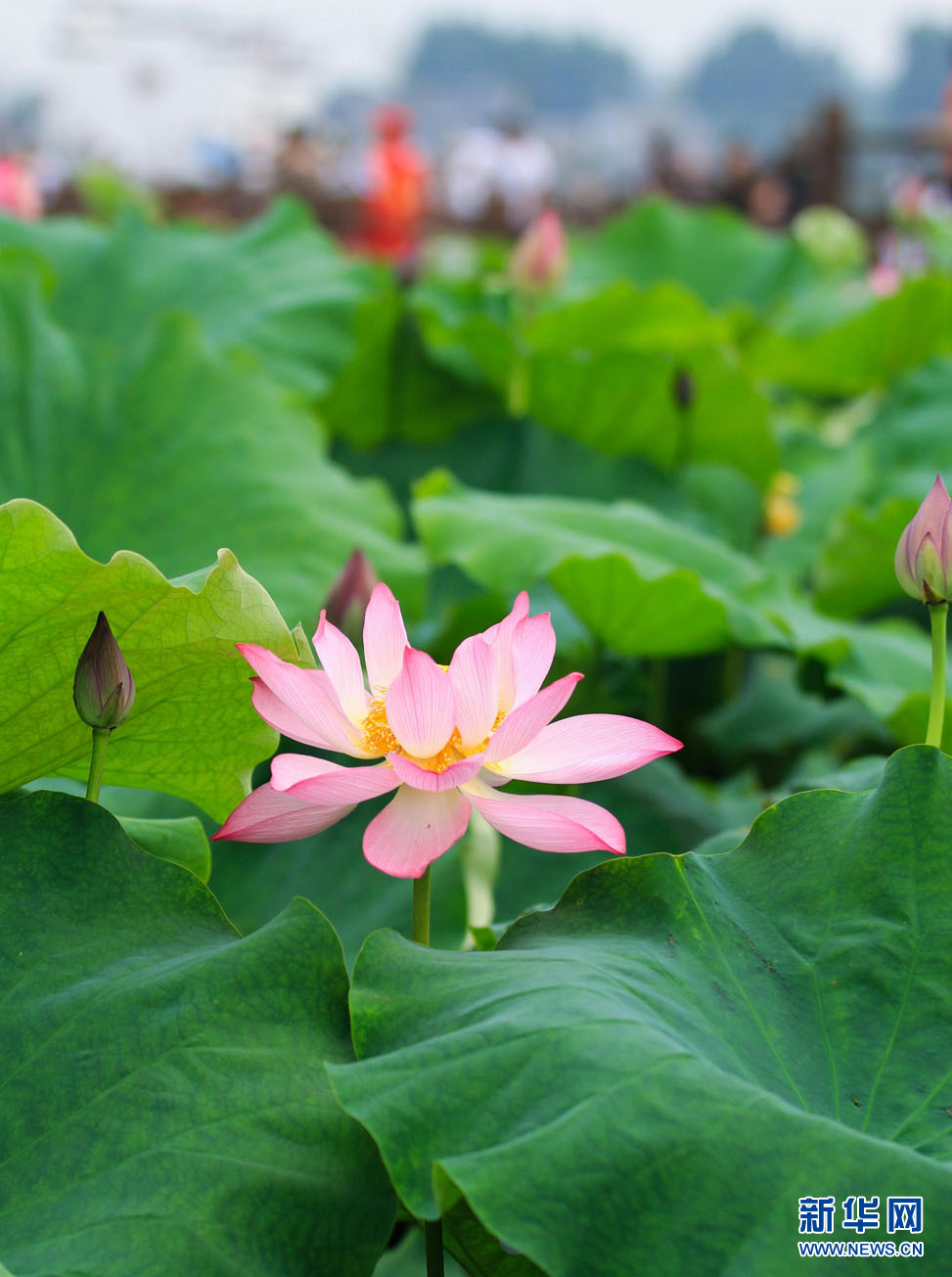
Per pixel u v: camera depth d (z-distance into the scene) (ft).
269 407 7.17
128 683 3.79
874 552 7.77
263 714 3.70
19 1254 3.33
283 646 3.95
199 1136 3.44
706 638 5.75
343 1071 3.39
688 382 8.68
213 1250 3.33
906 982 3.64
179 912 3.77
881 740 7.32
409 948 3.65
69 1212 3.37
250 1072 3.51
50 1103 3.49
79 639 3.88
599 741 3.73
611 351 8.92
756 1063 3.51
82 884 3.75
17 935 3.67
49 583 3.76
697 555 6.57
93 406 6.78
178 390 6.94
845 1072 3.54
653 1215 3.19
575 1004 3.44
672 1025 3.49
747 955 3.68
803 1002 3.63
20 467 6.42
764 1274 3.14
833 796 3.90
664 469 9.53
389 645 3.88
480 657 3.66
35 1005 3.59
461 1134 3.31
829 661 5.80
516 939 3.74
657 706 7.80
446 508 6.54
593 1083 3.32
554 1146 3.25
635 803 5.68
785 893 3.78
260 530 6.52
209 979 3.61
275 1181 3.40
